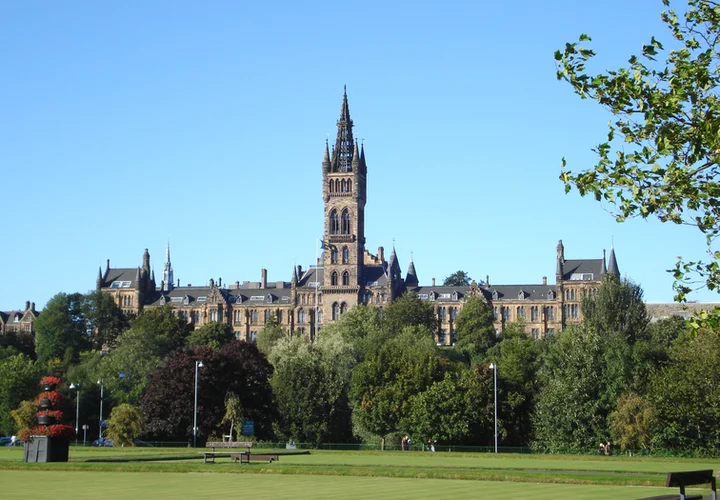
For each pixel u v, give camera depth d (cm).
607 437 11819
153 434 13400
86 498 4684
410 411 13550
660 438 11244
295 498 4641
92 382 17262
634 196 3703
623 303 15412
